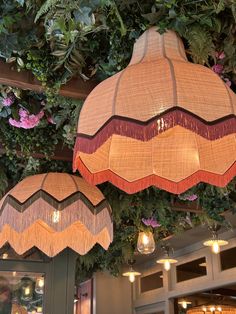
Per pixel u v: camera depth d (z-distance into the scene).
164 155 2.19
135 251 4.96
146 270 6.74
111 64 1.90
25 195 2.40
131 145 2.15
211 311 6.18
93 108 1.48
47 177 2.52
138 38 1.71
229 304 6.61
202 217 3.62
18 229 2.35
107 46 1.93
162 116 1.35
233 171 2.03
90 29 1.69
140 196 3.25
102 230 2.50
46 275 3.23
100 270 5.78
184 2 1.65
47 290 3.20
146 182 2.17
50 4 1.49
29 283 3.21
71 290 3.25
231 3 1.61
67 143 2.65
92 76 2.09
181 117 1.35
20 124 2.38
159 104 1.37
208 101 1.39
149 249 3.76
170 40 1.64
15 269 3.18
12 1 1.65
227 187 2.95
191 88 1.40
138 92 1.41
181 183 2.18
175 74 1.42
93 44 1.88
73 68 1.95
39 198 2.38
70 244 2.90
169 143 2.20
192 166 2.17
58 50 1.84
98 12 1.65
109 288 6.86
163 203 3.29
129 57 1.85
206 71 1.48
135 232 4.07
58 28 1.62
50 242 2.90
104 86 1.51
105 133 1.40
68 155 2.83
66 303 3.21
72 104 2.21
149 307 6.52
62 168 3.01
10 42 1.76
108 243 2.65
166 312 6.03
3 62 1.95
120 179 2.12
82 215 2.41
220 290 6.60
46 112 2.39
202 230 4.97
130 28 1.74
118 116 1.38
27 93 2.25
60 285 3.23
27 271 3.20
